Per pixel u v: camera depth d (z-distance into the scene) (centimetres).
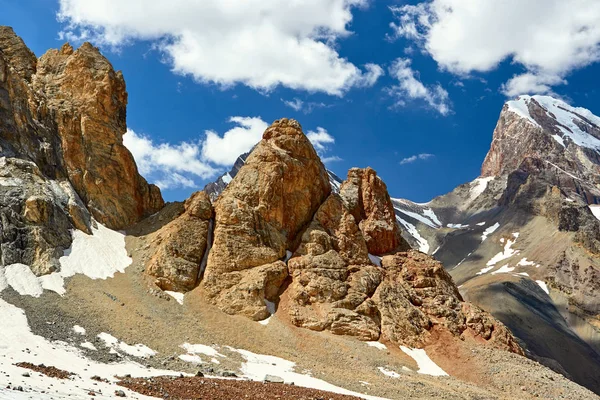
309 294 9894
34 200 9475
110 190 11419
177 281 9656
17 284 8269
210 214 10981
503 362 9406
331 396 6488
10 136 10375
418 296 10725
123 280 9519
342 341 9206
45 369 5422
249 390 6122
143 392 5253
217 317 9200
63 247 9531
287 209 11281
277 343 8875
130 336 8019
